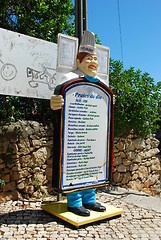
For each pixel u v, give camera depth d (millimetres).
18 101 6180
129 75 6957
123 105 6758
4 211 4566
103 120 4668
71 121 4211
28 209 4719
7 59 4770
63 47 4301
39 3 6262
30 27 6312
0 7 5938
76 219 3992
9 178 5094
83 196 4543
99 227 4043
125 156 6719
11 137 5109
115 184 6570
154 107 7105
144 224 4219
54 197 5527
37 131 5523
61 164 4090
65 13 6801
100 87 4598
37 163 5488
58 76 4266
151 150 7410
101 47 4863
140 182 6996
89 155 4469
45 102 6387
